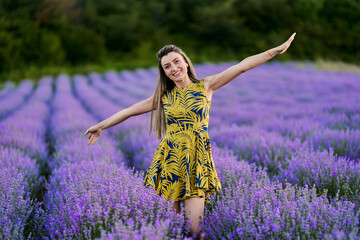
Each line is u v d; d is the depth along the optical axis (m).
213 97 12.84
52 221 2.50
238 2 44.28
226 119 8.54
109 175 3.16
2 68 32.84
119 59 40.62
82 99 16.02
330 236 1.98
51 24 41.00
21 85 23.83
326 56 37.59
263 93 13.55
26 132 7.02
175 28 47.38
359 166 3.26
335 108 8.03
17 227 2.29
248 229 2.14
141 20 46.22
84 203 2.53
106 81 25.12
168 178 2.50
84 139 6.12
